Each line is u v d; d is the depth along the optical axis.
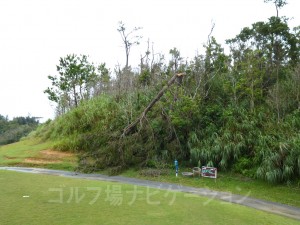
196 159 14.84
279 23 22.02
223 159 14.01
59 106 30.83
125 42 27.48
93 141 18.38
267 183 12.16
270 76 19.89
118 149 16.14
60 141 20.23
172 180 13.59
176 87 17.55
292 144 12.21
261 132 14.29
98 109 21.23
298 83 16.80
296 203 10.23
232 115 15.91
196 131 16.12
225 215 8.31
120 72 24.48
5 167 17.23
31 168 16.83
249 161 13.55
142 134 17.11
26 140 26.61
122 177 14.46
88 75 29.62
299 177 11.80
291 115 14.95
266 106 16.91
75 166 16.56
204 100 17.94
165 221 7.51
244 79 16.59
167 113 17.14
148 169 15.18
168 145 16.28
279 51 22.11
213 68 18.98
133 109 19.31
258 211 9.12
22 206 8.57
